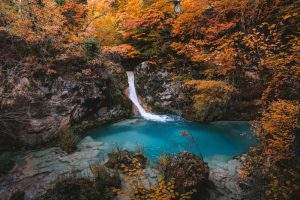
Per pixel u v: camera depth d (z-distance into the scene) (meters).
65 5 16.98
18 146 12.75
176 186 9.50
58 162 11.74
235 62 14.64
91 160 11.80
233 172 10.88
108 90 15.50
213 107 14.76
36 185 10.43
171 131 14.13
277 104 9.79
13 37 13.80
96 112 14.96
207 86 13.84
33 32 14.14
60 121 13.50
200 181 9.75
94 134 14.09
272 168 9.06
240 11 15.32
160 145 12.89
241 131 13.73
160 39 17.02
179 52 15.46
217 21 15.12
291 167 9.04
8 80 12.91
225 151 12.35
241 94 14.65
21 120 12.68
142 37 17.27
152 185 9.99
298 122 9.32
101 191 9.86
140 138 13.56
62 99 13.77
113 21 18.14
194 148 12.62
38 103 13.17
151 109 15.99
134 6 17.78
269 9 14.95
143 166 11.19
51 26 14.74
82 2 18.66
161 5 16.75
